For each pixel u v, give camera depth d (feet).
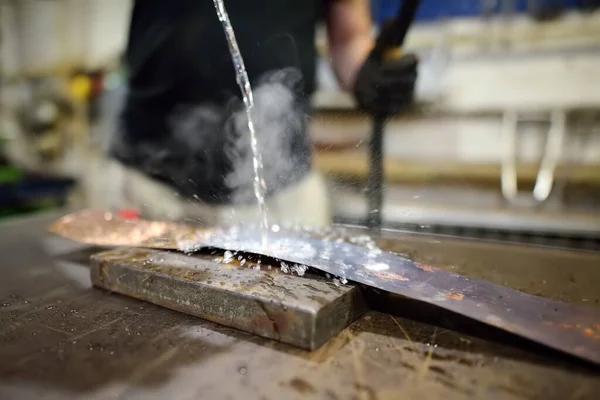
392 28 3.06
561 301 1.85
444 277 1.90
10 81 7.85
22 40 7.67
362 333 1.70
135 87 4.76
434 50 6.90
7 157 7.51
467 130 7.34
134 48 4.67
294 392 1.32
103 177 6.31
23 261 2.70
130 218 2.88
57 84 7.57
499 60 7.03
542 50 6.79
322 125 3.33
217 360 1.50
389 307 1.88
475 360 1.51
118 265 2.06
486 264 2.55
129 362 1.49
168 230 2.58
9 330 1.73
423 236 3.08
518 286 2.19
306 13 4.10
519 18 6.56
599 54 6.59
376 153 3.15
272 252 2.04
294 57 4.15
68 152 7.34
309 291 1.71
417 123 6.96
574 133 7.19
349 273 1.85
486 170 7.32
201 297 1.79
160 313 1.88
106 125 6.55
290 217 3.48
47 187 6.25
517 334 1.51
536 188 6.75
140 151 4.70
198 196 3.45
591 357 1.41
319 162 3.57
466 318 1.70
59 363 1.48
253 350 1.57
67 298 2.06
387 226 3.24
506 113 7.26
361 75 3.22
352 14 3.85
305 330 1.55
